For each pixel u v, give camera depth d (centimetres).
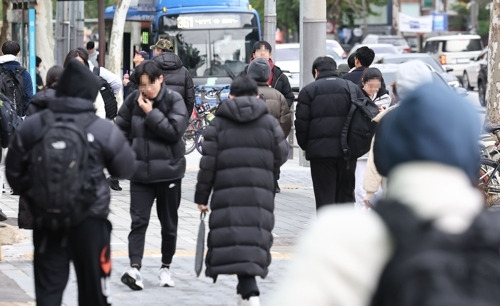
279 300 668
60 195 1652
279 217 3866
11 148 1719
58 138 1659
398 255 645
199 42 8638
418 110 685
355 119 2952
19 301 2339
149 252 3078
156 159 2520
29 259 2905
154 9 8844
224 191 2181
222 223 2170
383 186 2655
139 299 2444
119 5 8144
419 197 670
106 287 1756
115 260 2925
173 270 2827
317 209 3038
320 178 3017
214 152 2197
